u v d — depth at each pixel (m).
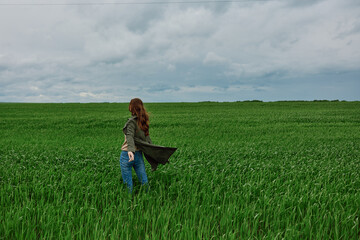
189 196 5.29
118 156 8.82
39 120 23.83
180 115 29.47
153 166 5.87
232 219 4.40
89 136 15.49
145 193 5.38
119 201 5.14
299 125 21.00
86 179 6.24
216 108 41.81
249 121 23.42
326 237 3.90
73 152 9.45
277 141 12.91
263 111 35.12
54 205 4.87
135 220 4.32
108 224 4.11
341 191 5.75
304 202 4.96
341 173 7.04
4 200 5.02
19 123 21.86
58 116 27.91
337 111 33.81
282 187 5.83
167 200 5.05
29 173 6.68
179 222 4.18
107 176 6.59
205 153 9.30
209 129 18.33
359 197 5.16
